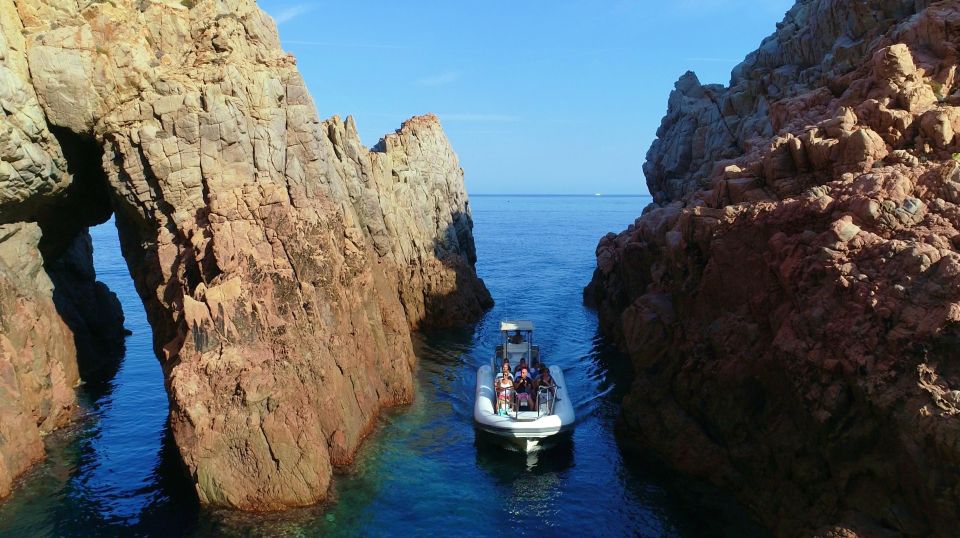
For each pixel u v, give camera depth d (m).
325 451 18.19
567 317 44.00
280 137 21.77
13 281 21.50
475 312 42.69
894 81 20.73
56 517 16.73
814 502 14.66
